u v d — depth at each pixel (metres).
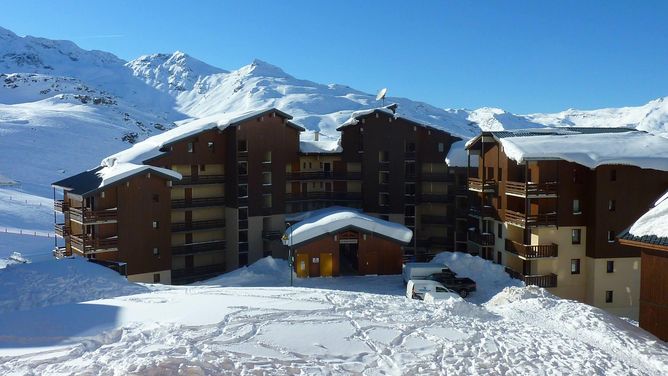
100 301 23.03
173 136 60.62
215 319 19.64
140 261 49.31
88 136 170.00
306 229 49.50
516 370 16.92
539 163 43.78
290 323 19.97
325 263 49.97
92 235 48.19
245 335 18.17
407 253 66.50
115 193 48.47
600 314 26.00
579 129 55.12
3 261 53.53
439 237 66.62
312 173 68.75
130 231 48.72
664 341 23.25
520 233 45.78
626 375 17.22
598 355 19.05
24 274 32.50
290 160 67.75
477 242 52.31
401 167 66.38
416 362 16.98
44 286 30.78
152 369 13.85
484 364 17.20
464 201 61.91
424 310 23.94
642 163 40.97
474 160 58.84
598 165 40.91
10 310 27.27
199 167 60.84
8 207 83.12
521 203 47.25
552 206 44.09
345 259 57.72
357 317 21.44
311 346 17.73
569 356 18.67
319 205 70.19
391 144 66.31
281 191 63.34
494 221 50.56
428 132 66.75
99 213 47.09
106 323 18.91
